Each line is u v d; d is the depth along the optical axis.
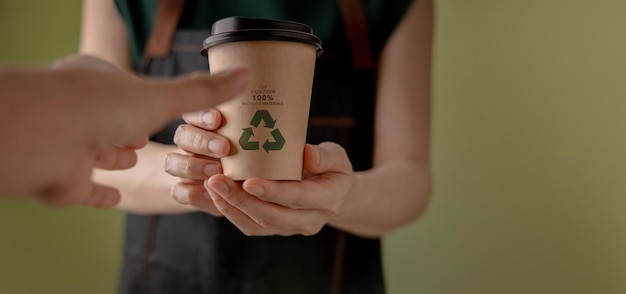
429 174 0.98
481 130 1.29
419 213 0.96
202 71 0.95
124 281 1.02
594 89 1.21
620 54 1.19
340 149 0.74
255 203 0.67
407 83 0.99
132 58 1.02
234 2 0.98
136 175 0.87
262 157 0.66
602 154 1.20
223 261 0.96
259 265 0.96
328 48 0.98
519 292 1.25
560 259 1.23
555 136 1.24
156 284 0.99
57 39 1.40
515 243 1.26
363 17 0.98
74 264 1.39
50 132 0.44
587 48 1.21
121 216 1.39
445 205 1.31
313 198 0.68
